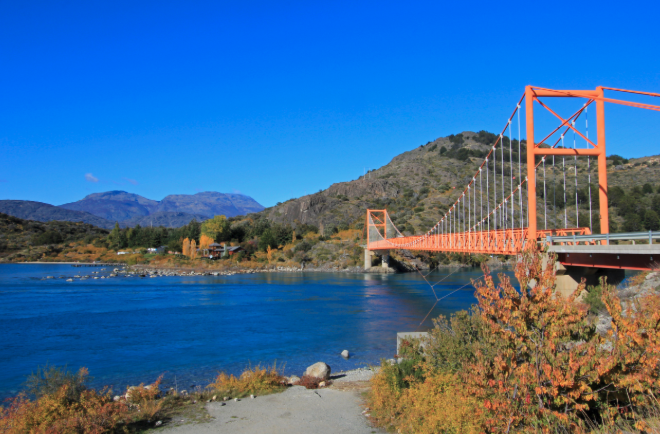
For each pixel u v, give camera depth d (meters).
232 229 148.62
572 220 82.12
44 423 12.59
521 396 7.73
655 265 18.20
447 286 63.97
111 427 12.73
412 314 40.28
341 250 118.62
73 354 26.52
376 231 110.06
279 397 16.31
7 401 18.47
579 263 22.56
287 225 158.38
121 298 54.53
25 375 22.28
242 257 124.06
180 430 12.86
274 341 29.88
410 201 169.38
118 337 31.38
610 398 8.50
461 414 9.80
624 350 7.81
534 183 26.28
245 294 58.53
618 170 115.69
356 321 37.19
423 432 10.77
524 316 7.95
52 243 170.88
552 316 7.78
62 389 14.29
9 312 43.12
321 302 49.62
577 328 8.24
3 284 73.31
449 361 13.23
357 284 71.69
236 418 13.90
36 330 33.97
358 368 23.08
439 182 191.75
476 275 76.94
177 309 45.03
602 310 22.34
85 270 110.69
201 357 25.70
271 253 125.19
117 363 24.47
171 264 116.38
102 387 20.27
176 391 18.17
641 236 18.05
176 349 27.69
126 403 15.38
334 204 180.75
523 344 7.91
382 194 189.12
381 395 13.80
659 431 7.46
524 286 8.00
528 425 7.69
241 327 34.97
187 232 151.50
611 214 81.38
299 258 116.19
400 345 18.02
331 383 18.94
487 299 8.51
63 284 73.56
